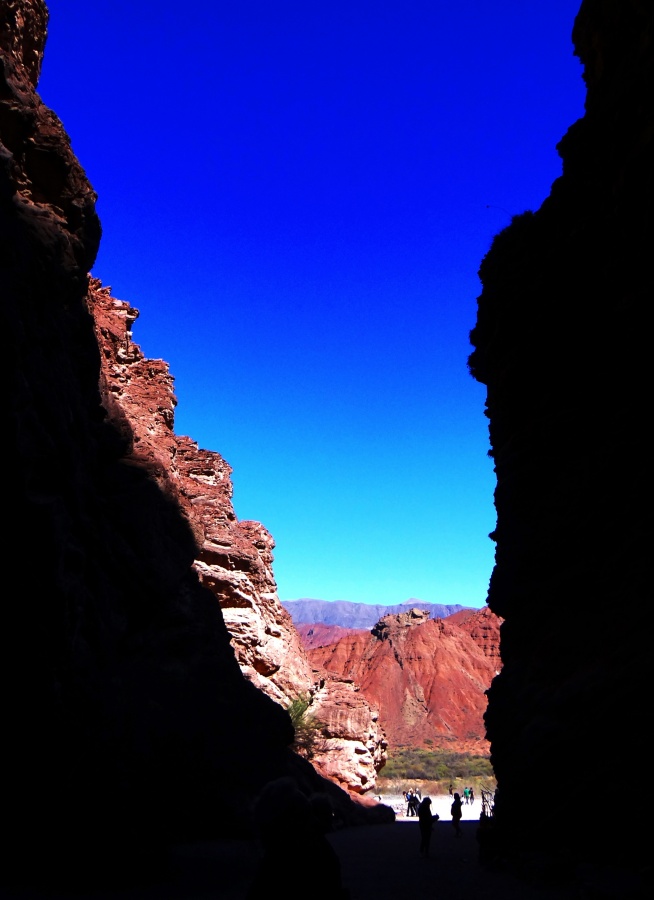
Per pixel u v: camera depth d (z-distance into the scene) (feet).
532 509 55.47
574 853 39.06
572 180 55.31
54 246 50.65
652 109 40.19
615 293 47.01
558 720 43.32
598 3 47.55
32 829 39.60
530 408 59.00
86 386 61.93
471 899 37.09
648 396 44.60
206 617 85.25
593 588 46.73
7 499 40.34
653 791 35.12
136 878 40.83
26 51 61.36
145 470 82.38
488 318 65.72
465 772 246.27
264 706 83.92
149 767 58.59
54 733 41.37
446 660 451.12
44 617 41.73
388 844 77.56
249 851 61.93
